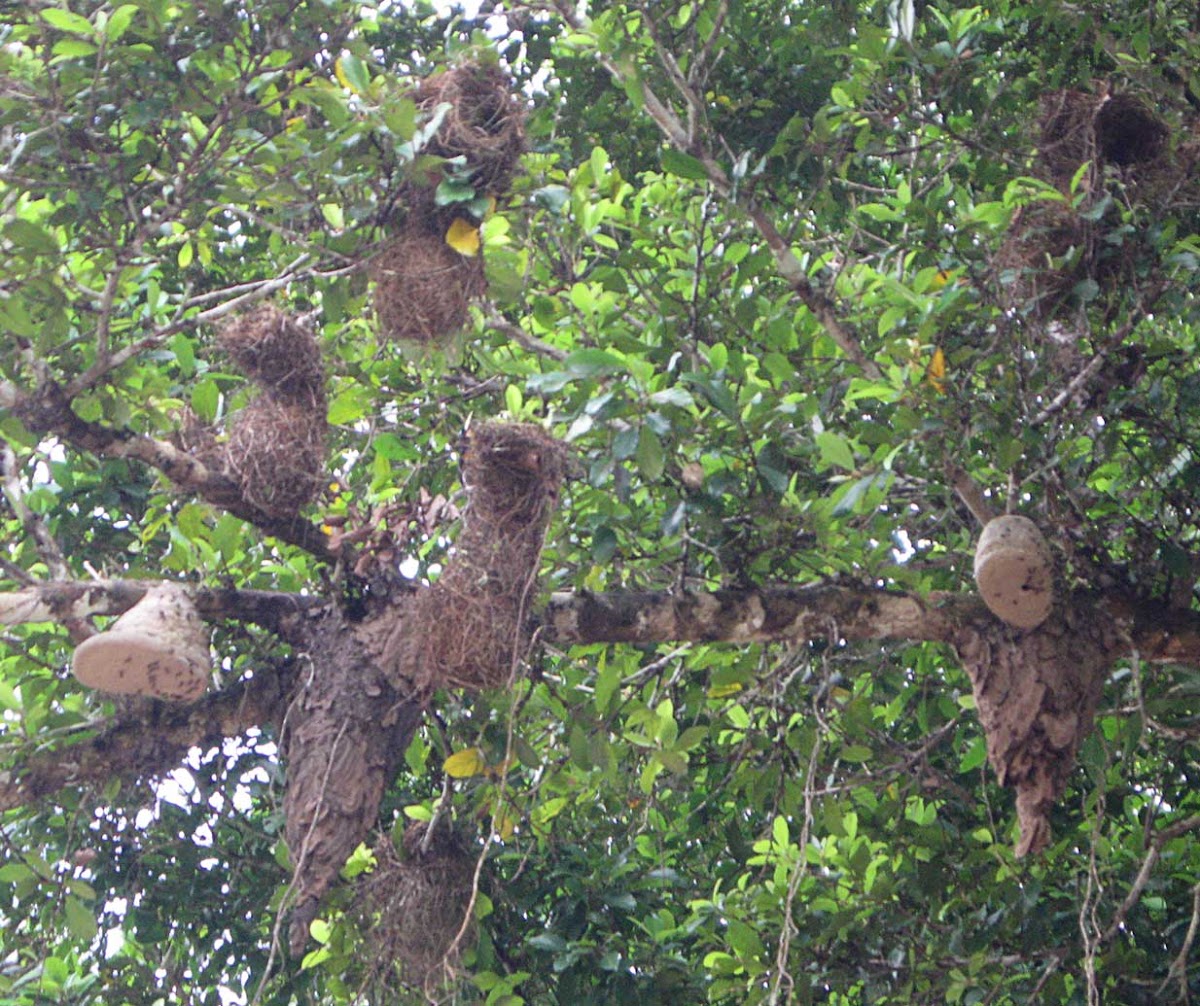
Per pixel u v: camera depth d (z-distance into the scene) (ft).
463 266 31.22
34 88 28.86
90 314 31.55
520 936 38.19
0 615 30.12
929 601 32.76
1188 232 35.76
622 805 39.58
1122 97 35.04
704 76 37.60
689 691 35.78
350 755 31.14
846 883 35.32
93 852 36.96
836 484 34.27
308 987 40.45
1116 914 30.60
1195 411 35.50
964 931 34.12
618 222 40.01
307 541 32.12
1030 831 30.81
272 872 40.29
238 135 30.35
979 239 34.09
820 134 36.27
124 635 28.58
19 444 30.01
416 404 38.04
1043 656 31.40
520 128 31.71
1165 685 36.22
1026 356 33.01
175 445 32.35
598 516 31.99
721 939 36.17
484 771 31.50
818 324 36.52
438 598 29.27
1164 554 31.99
